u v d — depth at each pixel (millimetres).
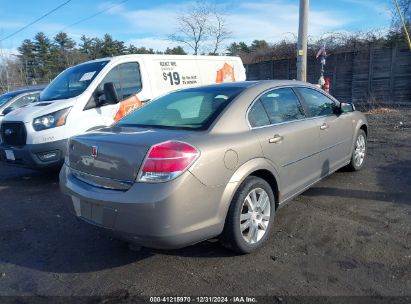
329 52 17766
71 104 6355
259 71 21656
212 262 3535
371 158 6965
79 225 4574
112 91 6613
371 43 16859
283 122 4211
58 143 6180
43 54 56469
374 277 3174
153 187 3014
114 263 3613
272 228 4172
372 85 16688
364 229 4059
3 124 6492
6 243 4148
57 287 3250
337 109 5379
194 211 3117
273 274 3285
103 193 3240
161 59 7961
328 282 3133
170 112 4008
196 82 8648
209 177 3199
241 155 3484
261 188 3705
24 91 10680
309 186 4664
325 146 4891
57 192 5977
